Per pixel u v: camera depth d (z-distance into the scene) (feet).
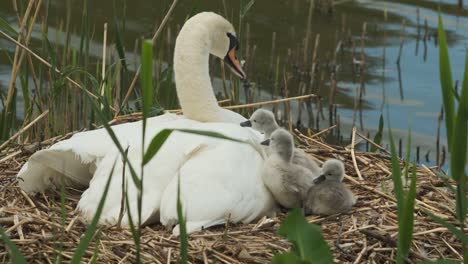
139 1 71.26
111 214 31.65
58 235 31.96
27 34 44.16
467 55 27.76
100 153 33.22
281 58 64.13
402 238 28.43
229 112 39.93
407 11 74.33
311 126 57.06
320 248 28.43
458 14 73.61
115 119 43.29
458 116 27.99
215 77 62.59
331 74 61.05
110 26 65.51
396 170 28.02
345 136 56.08
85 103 47.24
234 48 40.93
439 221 28.96
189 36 38.86
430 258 32.50
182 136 33.06
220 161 32.27
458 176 28.89
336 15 72.95
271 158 34.19
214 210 31.50
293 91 61.05
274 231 32.65
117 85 47.32
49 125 45.57
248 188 32.58
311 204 35.01
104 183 32.19
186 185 31.71
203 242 31.55
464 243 29.17
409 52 66.59
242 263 30.99
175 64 38.96
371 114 58.85
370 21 71.92
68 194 36.17
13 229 32.07
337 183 35.27
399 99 60.49
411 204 27.81
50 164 34.35
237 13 69.62
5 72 61.26
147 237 31.86
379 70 64.23
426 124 57.72
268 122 39.65
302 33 68.59
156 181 32.07
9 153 40.32
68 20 46.98
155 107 44.65
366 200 36.76
